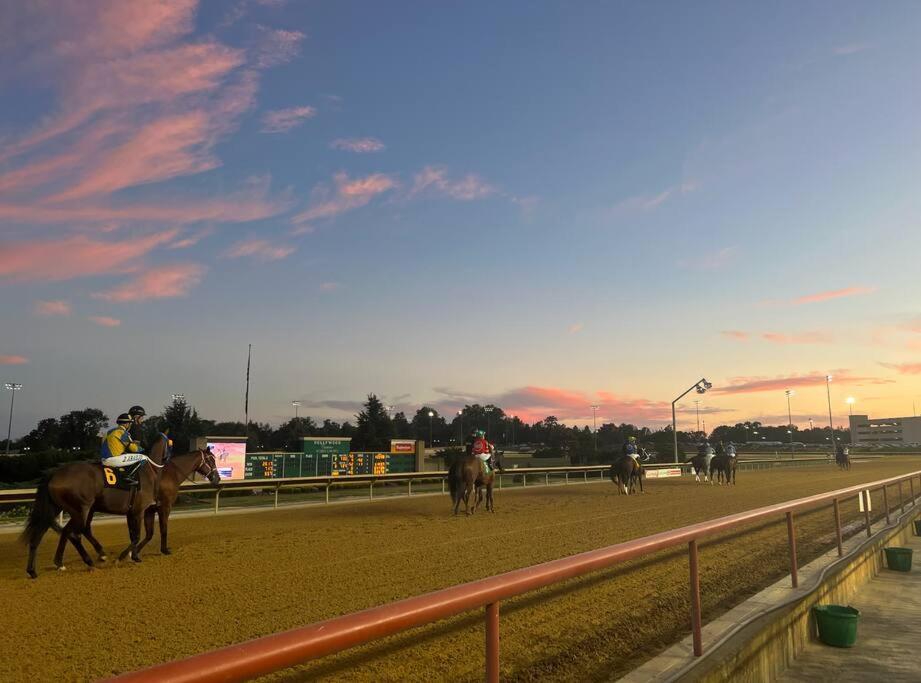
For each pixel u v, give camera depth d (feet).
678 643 16.14
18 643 17.10
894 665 18.12
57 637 17.60
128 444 28.78
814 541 34.96
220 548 33.01
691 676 13.24
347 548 32.94
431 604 7.37
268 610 20.45
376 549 32.55
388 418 201.36
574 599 22.45
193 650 16.58
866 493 34.01
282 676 15.12
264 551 32.07
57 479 26.09
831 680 17.02
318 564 28.40
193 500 65.51
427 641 17.80
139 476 28.84
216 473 33.99
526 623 19.61
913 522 43.80
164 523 31.37
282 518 47.73
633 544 12.23
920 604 25.45
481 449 50.96
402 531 39.73
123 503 28.30
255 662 5.49
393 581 24.81
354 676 15.16
